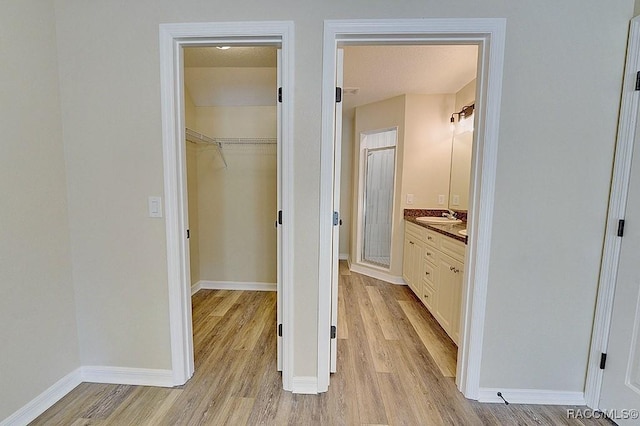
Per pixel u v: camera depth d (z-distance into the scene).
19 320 1.41
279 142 1.58
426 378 1.80
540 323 1.57
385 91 3.32
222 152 3.19
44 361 1.52
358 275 3.98
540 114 1.44
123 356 1.71
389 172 3.81
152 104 1.54
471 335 1.59
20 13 1.37
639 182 1.35
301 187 1.54
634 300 1.37
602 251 1.49
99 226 1.64
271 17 1.45
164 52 1.50
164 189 1.58
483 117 1.47
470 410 1.55
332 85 1.48
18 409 1.41
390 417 1.49
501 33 1.40
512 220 1.50
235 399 1.60
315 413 1.51
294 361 1.65
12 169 1.36
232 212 3.25
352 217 4.28
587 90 1.42
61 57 1.54
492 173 1.48
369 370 1.87
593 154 1.45
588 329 1.55
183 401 1.58
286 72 1.47
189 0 1.47
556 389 1.60
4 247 1.34
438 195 3.49
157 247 1.63
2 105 1.32
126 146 1.57
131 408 1.53
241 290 3.30
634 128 1.36
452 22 1.40
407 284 3.50
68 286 1.65
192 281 3.20
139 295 1.67
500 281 1.54
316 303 1.61
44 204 1.50
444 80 2.96
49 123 1.52
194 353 2.04
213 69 2.75
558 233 1.51
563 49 1.41
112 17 1.50
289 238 1.58
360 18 1.43
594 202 1.48
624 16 1.37
